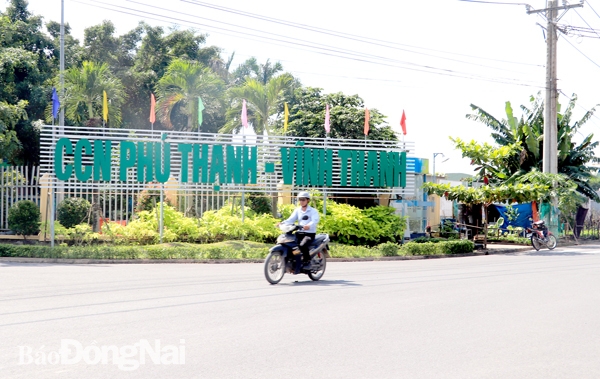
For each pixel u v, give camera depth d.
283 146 25.05
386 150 26.38
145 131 23.30
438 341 7.46
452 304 10.30
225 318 8.71
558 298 11.20
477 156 31.03
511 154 32.41
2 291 11.30
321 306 9.90
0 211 23.69
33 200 24.67
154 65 47.00
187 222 23.75
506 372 6.15
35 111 38.56
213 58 47.59
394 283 13.25
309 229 13.50
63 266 16.75
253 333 7.73
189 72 34.25
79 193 23.34
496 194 26.27
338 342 7.30
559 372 6.20
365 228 25.67
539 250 27.80
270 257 12.87
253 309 9.52
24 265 16.91
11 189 23.56
